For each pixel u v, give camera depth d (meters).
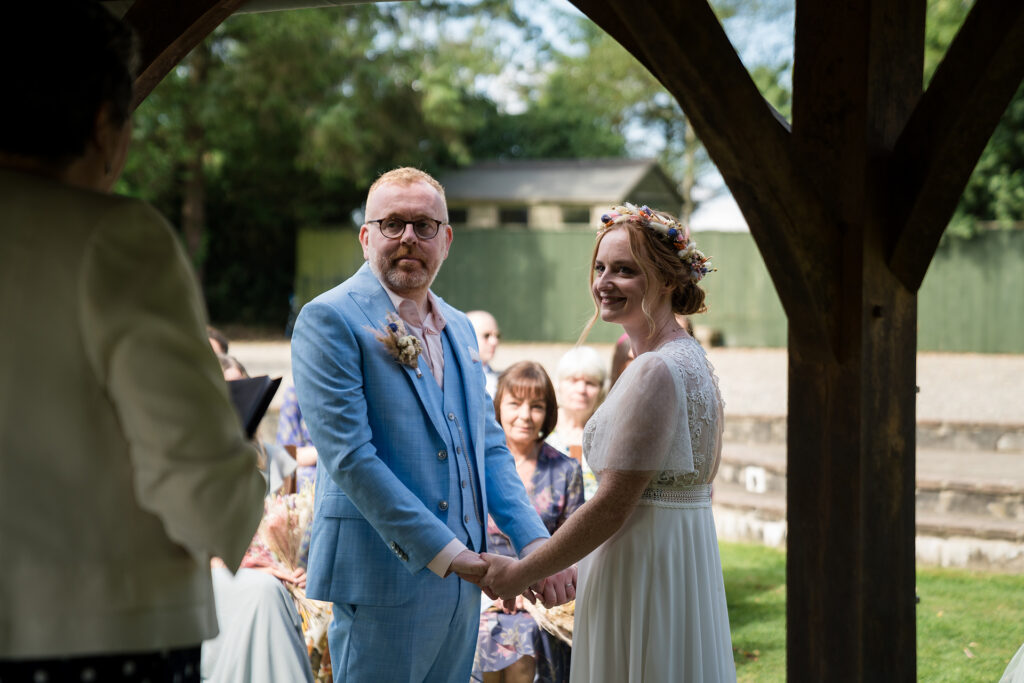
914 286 2.53
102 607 1.35
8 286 1.35
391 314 2.68
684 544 2.38
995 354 16.00
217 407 1.39
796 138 2.57
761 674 4.14
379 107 20.64
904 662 2.57
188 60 19.05
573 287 19.11
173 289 1.41
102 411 1.37
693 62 2.22
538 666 3.30
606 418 2.37
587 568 2.47
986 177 18.34
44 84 1.40
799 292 2.48
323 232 20.42
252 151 21.55
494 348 5.27
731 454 7.59
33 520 1.33
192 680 1.50
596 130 28.94
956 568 6.00
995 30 2.28
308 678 3.34
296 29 19.03
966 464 7.57
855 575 2.48
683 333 2.49
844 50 2.50
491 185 23.58
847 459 2.49
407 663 2.60
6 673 1.30
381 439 2.60
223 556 1.38
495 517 2.90
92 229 1.39
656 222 2.44
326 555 2.63
